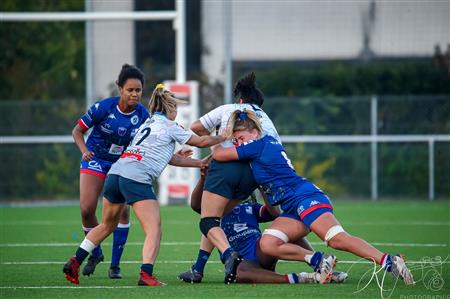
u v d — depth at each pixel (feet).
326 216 95.96
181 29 214.48
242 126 99.91
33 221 185.37
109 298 88.53
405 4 258.16
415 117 231.30
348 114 232.53
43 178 237.25
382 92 255.70
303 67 260.42
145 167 96.68
